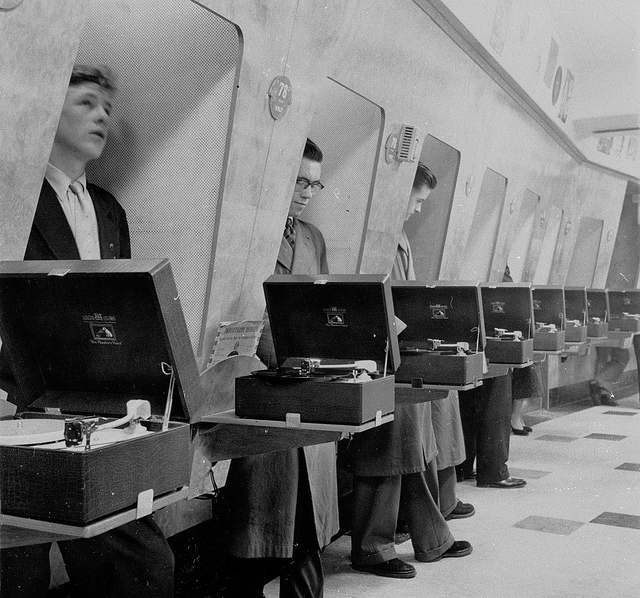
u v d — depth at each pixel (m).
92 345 1.75
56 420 1.70
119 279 1.63
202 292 3.16
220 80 3.06
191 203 3.16
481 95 5.93
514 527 4.35
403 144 4.60
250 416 2.48
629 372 11.10
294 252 3.70
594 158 9.78
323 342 2.66
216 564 3.43
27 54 2.02
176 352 1.68
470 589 3.33
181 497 1.67
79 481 1.39
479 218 7.62
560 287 6.27
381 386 2.47
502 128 6.73
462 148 5.93
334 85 4.31
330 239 4.58
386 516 3.50
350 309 2.58
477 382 3.53
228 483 2.82
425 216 6.16
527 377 6.07
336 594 3.23
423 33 4.48
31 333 1.80
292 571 2.85
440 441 4.22
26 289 1.73
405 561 3.74
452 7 4.46
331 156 4.55
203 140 3.12
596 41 7.66
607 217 11.44
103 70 2.77
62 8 2.06
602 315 8.37
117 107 3.21
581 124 8.66
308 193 3.75
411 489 3.69
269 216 3.43
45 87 2.10
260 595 3.11
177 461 1.65
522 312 4.93
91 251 2.48
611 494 5.12
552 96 7.44
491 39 5.30
